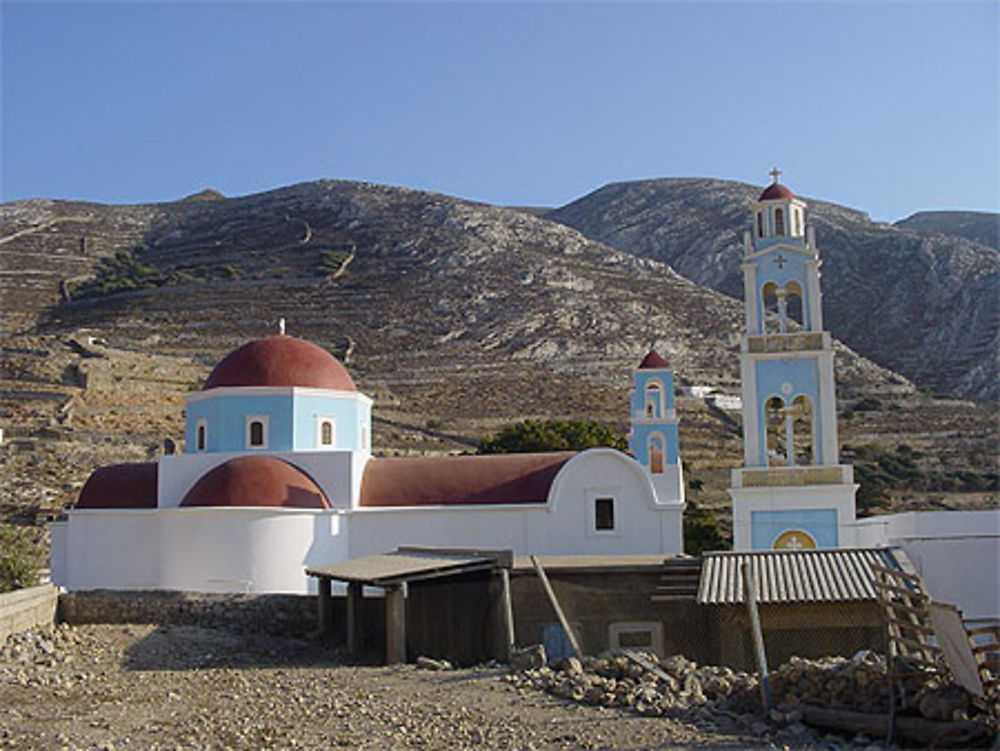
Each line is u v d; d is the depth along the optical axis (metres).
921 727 17.11
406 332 125.00
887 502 76.88
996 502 75.38
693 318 132.50
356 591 29.98
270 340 43.44
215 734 18.64
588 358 117.31
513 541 39.25
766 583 24.55
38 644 28.73
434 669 25.78
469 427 97.56
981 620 25.81
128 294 141.62
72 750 17.23
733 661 24.55
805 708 18.41
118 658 28.47
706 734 17.94
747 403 38.84
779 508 37.25
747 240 40.38
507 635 26.11
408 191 179.62
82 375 96.62
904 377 129.75
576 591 27.64
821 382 38.53
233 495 37.59
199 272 151.00
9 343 107.56
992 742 16.69
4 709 20.94
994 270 147.75
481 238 151.62
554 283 136.00
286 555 37.44
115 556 40.28
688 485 78.94
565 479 39.41
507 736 18.14
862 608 24.05
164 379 102.44
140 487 41.38
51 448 80.81
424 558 31.84
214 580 37.06
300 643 30.80
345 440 43.03
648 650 25.55
